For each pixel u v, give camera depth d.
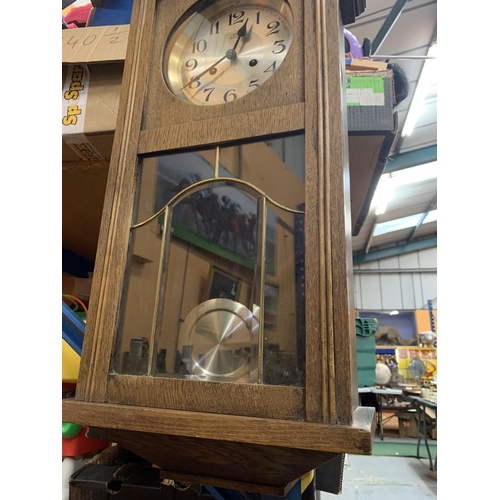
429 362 4.50
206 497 0.57
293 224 0.42
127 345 0.45
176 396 0.40
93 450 0.75
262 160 0.46
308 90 0.44
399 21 2.24
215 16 0.57
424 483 2.26
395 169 3.78
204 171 0.48
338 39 0.45
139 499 0.60
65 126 0.66
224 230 0.46
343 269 0.38
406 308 6.47
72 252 1.15
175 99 0.51
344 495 2.07
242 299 0.44
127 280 0.47
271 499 0.48
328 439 0.34
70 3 0.95
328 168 0.41
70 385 0.72
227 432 0.36
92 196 0.82
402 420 3.61
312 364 0.37
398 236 6.37
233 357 0.42
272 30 0.52
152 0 0.57
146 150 0.50
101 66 0.68
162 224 0.48
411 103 2.99
